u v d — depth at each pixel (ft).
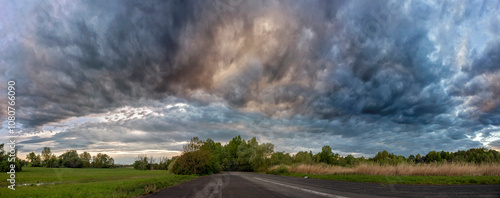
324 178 77.92
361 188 39.37
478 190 32.14
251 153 281.54
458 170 64.18
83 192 37.73
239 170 301.43
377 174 75.46
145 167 372.79
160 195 37.35
